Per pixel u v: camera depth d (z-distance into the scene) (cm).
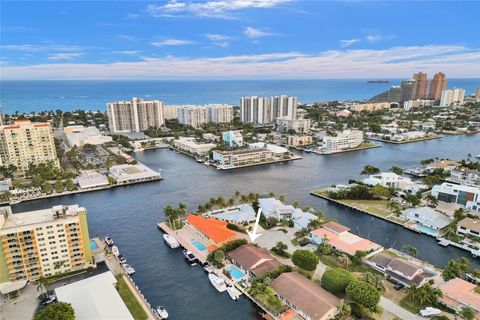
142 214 18925
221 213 18225
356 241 14762
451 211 18800
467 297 10562
